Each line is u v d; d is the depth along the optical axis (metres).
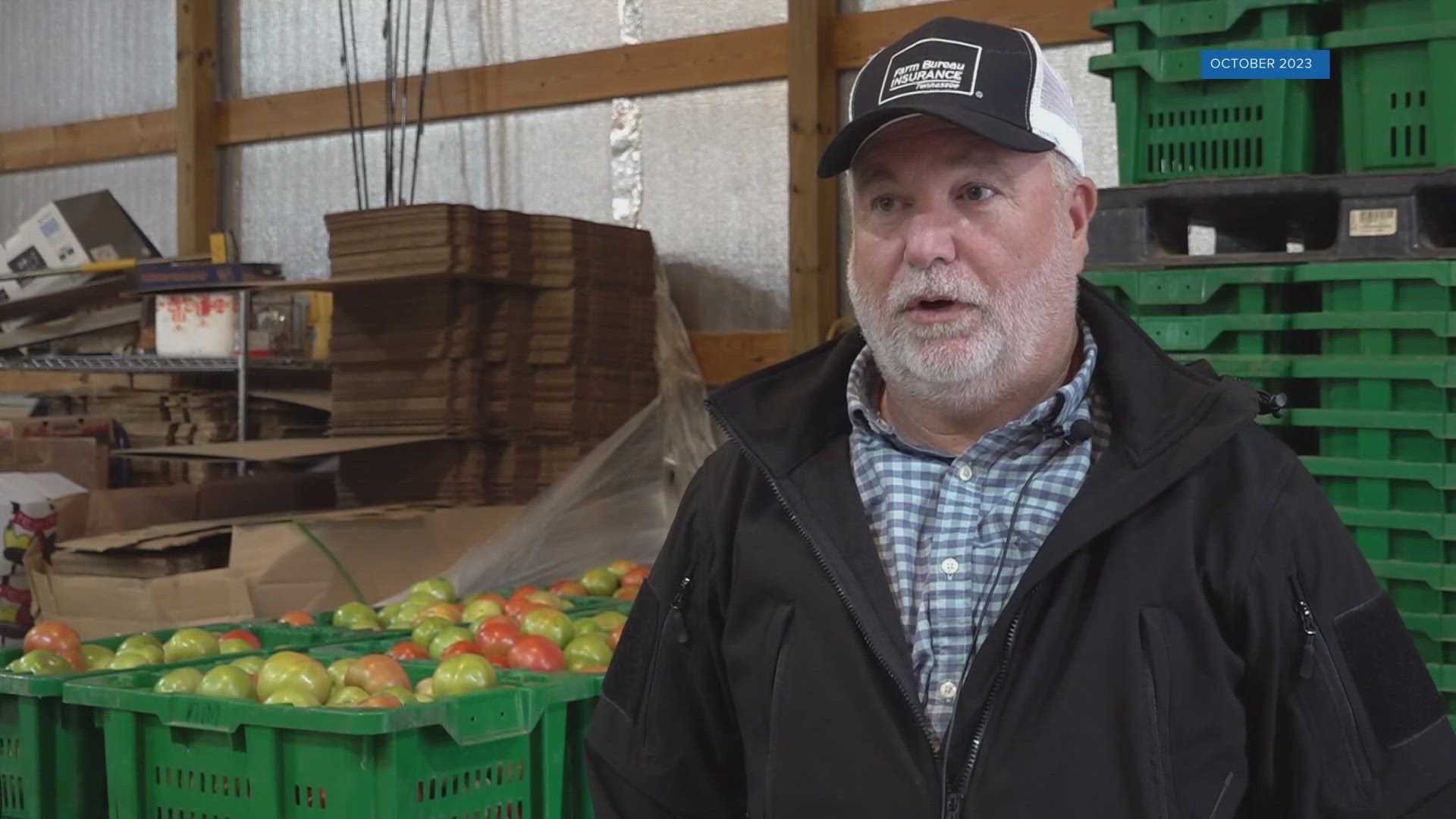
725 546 1.65
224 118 6.64
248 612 3.46
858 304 1.57
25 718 2.28
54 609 3.65
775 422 1.62
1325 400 2.51
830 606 1.54
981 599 1.51
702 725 1.69
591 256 4.95
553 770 2.19
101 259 5.79
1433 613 2.41
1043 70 1.52
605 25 5.70
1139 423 1.49
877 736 1.48
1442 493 2.40
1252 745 1.46
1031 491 1.52
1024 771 1.42
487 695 2.06
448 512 4.04
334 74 6.42
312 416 5.59
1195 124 2.76
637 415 4.77
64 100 7.26
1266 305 2.61
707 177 5.47
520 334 4.86
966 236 1.50
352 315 4.89
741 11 5.39
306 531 3.63
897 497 1.57
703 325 5.46
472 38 6.02
